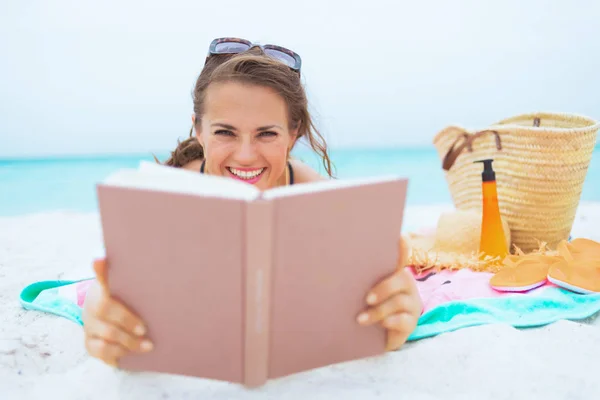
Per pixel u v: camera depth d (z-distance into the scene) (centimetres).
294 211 109
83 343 169
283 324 121
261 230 107
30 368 153
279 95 194
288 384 136
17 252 298
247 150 188
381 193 117
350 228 117
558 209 269
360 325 131
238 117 186
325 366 144
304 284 119
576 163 261
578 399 127
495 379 137
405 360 149
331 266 120
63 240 330
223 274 113
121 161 1030
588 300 188
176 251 112
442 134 316
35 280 239
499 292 202
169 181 113
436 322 175
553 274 201
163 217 108
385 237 123
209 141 195
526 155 265
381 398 129
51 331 176
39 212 477
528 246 277
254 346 119
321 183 116
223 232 108
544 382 135
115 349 125
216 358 122
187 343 122
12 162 994
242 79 186
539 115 306
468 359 148
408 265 240
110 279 116
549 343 157
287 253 113
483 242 239
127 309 119
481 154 287
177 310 119
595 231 325
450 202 529
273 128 191
